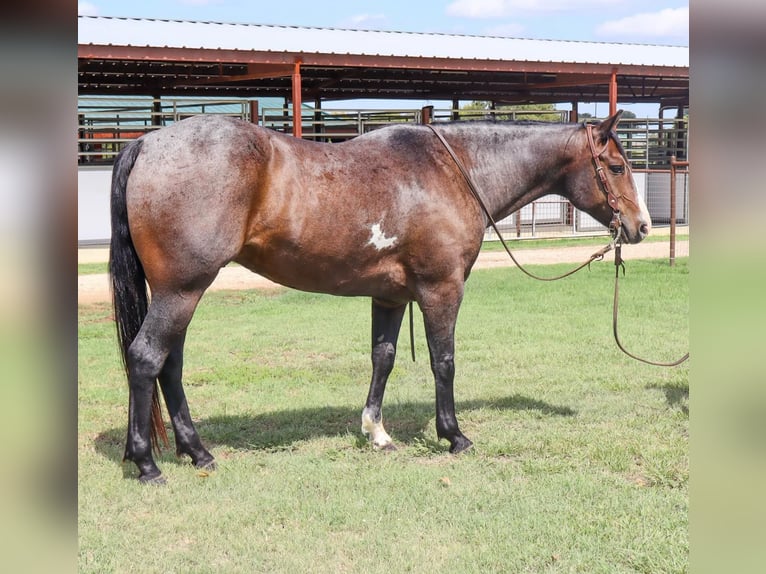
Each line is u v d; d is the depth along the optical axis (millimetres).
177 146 4109
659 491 4262
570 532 3738
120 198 4203
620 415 5812
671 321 9703
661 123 28141
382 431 5156
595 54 22969
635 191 5133
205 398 6445
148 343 4215
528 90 28391
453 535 3744
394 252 4727
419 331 9227
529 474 4594
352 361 7828
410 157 4777
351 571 3377
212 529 3811
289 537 3721
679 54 24469
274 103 38281
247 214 4242
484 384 6801
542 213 23359
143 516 3971
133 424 4309
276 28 20062
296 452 5039
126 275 4234
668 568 3314
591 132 5098
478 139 5047
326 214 4445
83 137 19891
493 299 11578
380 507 4062
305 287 4738
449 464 4750
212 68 21047
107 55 16266
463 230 4859
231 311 10922
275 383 6930
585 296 11742
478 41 22578
